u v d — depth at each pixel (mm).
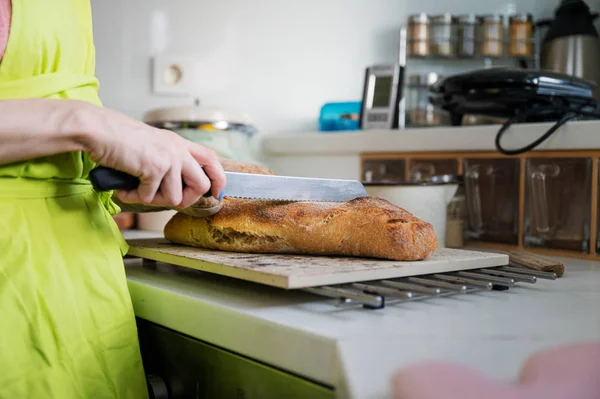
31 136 453
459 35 1551
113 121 483
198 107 1253
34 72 513
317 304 511
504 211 1033
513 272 630
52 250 510
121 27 1468
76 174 538
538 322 460
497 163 1037
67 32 533
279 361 446
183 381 557
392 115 1370
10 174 494
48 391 490
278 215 610
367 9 1585
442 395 344
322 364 407
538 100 1010
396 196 875
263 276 495
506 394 346
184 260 603
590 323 458
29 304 486
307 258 584
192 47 1518
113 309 544
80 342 516
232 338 490
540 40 1592
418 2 1599
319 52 1581
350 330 428
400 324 448
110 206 630
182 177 531
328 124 1501
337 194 672
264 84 1566
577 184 929
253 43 1552
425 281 529
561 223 954
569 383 353
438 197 894
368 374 379
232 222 629
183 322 547
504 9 1628
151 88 1497
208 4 1518
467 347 406
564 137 925
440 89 1146
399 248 562
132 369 551
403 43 1572
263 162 1525
